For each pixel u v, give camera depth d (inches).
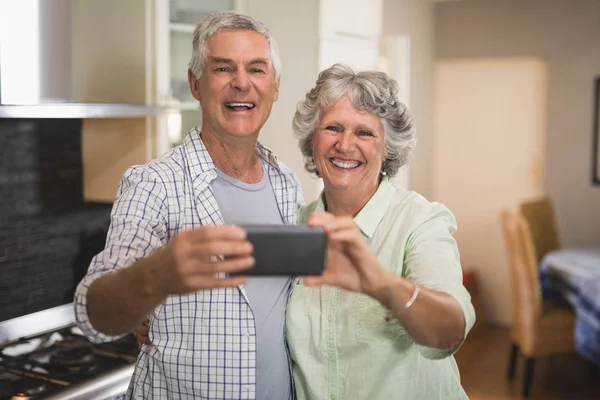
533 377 182.4
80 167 110.9
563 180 216.5
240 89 62.6
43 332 100.4
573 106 213.3
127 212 56.4
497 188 226.8
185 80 116.5
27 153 102.0
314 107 62.5
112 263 49.9
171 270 40.5
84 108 89.3
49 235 106.3
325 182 63.4
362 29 144.2
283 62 133.8
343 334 60.7
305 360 62.4
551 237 195.9
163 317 59.9
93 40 106.0
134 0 102.0
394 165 65.2
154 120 106.1
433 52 232.2
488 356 197.3
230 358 59.2
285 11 132.3
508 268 224.5
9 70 82.1
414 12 215.9
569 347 163.9
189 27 112.8
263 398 62.0
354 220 62.6
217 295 59.4
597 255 180.1
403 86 167.3
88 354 92.1
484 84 226.2
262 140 137.9
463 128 231.1
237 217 65.7
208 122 64.9
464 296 50.8
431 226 59.6
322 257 43.6
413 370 60.2
